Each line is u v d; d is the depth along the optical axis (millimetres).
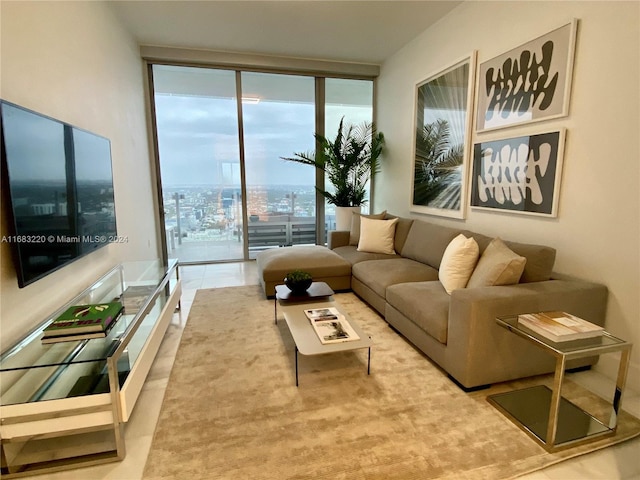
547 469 1444
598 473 1424
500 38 2812
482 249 2615
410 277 2928
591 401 1877
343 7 3369
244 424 1704
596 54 2080
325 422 1712
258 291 3785
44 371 1610
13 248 1666
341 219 5008
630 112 1924
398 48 4504
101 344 1605
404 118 4484
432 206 3889
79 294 2393
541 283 2084
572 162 2264
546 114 2416
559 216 2369
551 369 2066
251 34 4020
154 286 2594
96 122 2898
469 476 1400
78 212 2293
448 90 3510
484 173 3045
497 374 1960
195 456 1508
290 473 1414
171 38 4109
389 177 4973
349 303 3377
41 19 2080
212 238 5133
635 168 1916
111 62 3295
